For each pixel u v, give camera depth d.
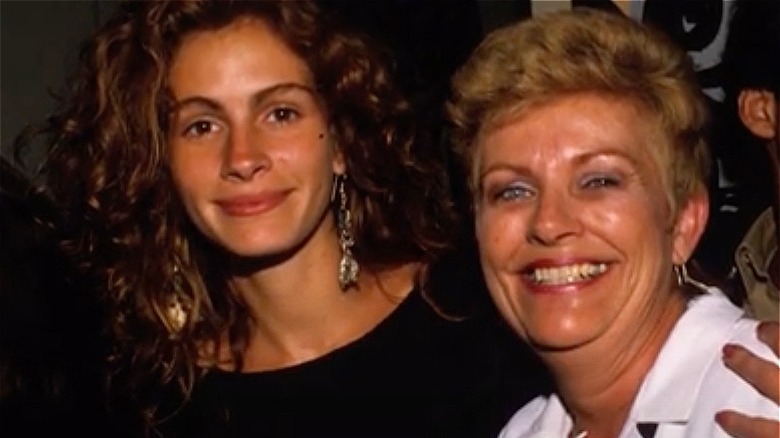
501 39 1.97
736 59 2.55
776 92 2.43
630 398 1.96
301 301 2.63
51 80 4.05
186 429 2.65
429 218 2.69
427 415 2.61
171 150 2.51
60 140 2.69
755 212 2.91
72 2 4.04
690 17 2.96
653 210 1.91
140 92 2.52
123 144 2.57
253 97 2.46
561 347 1.95
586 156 1.89
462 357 2.64
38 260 2.51
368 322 2.66
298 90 2.49
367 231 2.66
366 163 2.62
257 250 2.48
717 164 2.92
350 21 2.61
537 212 1.92
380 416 2.62
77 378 2.52
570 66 1.90
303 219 2.50
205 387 2.66
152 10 2.47
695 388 1.87
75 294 2.58
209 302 2.67
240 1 2.46
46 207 2.64
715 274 2.89
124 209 2.62
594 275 1.92
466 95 1.97
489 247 1.98
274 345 2.67
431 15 3.05
